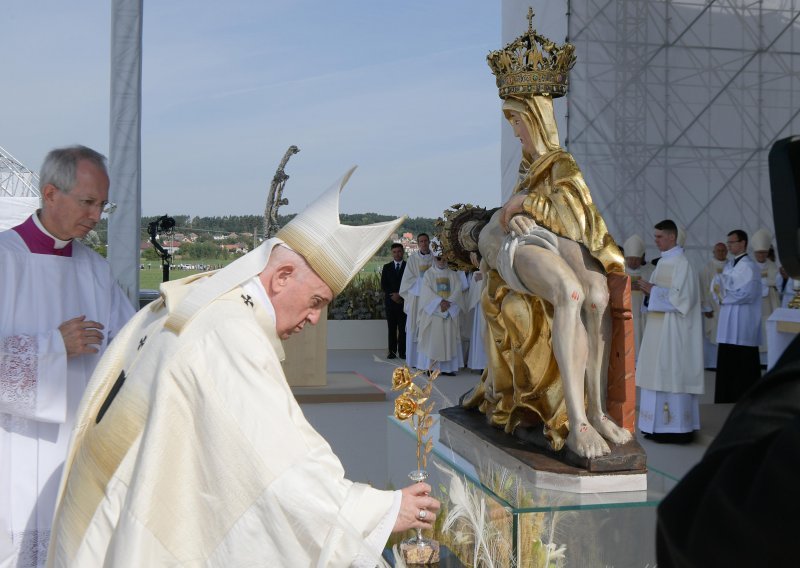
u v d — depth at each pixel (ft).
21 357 9.20
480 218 11.32
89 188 9.80
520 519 8.01
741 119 46.93
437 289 40.63
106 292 10.46
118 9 22.86
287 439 5.56
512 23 40.24
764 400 2.80
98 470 5.94
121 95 22.97
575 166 9.40
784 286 39.81
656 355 24.25
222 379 5.70
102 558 5.81
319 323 31.68
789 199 2.87
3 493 9.39
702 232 46.62
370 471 19.65
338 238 6.40
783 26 47.32
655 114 45.11
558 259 9.01
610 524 8.25
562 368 8.79
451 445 10.92
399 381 9.39
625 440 8.71
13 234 10.03
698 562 2.68
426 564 8.98
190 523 5.64
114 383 6.32
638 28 44.16
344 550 5.42
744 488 2.57
